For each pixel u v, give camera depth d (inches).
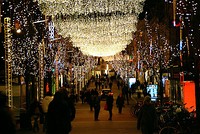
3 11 1400.1
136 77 3196.4
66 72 2709.2
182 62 1459.2
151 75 2411.4
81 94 2500.0
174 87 1734.7
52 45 2138.3
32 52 1630.2
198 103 911.7
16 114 1322.6
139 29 2723.9
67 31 1448.1
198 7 1250.0
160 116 922.7
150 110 690.2
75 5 1073.5
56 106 545.0
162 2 2273.6
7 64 1080.8
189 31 1365.7
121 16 1363.2
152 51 2316.7
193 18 1285.7
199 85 984.9
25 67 1413.6
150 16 2583.7
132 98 2701.8
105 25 1385.3
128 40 1674.5
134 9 1130.7
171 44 1967.3
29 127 1099.9
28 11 1851.6
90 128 1151.0
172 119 862.5
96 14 1378.0
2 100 256.4
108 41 1631.4
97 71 6323.8
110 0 1080.8
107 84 4466.0
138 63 3041.3
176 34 1819.6
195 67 1012.5
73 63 2876.5
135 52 3181.6
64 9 1086.4
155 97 1786.4
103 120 1418.6
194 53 1164.5
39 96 1705.2
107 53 2038.6
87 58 3836.1
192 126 794.8
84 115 1651.1
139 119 696.4
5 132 231.1
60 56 2247.8
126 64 3686.0
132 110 1635.1
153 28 2393.0
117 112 1775.3
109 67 6328.7
